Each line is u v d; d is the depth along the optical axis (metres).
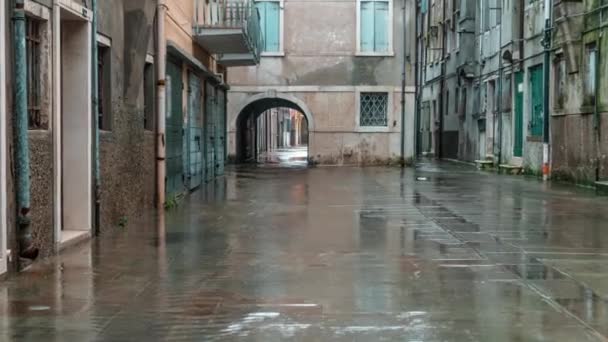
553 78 24.34
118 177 12.09
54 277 8.12
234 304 7.03
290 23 33.31
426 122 48.50
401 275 8.38
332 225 12.63
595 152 20.91
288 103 38.38
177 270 8.64
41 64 8.91
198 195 18.31
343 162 33.41
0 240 7.71
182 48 17.08
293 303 7.06
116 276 8.26
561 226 12.59
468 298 7.25
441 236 11.38
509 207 15.69
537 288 7.72
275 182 22.95
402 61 33.12
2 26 7.48
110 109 11.55
